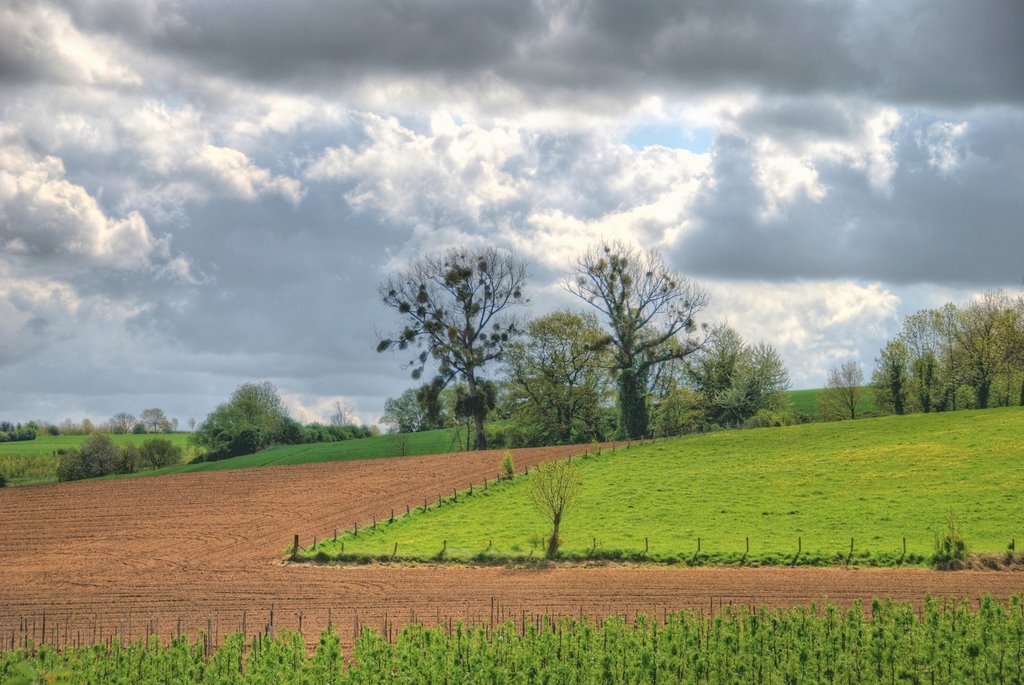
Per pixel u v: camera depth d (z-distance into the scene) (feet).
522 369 358.02
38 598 156.56
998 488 211.41
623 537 189.67
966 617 116.16
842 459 253.24
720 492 227.20
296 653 106.63
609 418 361.30
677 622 119.24
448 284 350.84
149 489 270.05
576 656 106.42
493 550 180.14
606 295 352.08
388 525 209.26
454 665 102.68
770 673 101.30
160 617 141.08
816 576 157.69
